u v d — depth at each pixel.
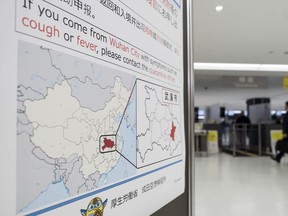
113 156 0.63
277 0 3.71
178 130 1.02
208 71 8.52
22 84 0.43
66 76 0.51
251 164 7.00
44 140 0.46
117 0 0.66
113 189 0.63
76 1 0.54
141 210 0.74
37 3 0.46
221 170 6.05
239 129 10.91
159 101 0.87
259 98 14.30
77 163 0.52
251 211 3.28
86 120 0.55
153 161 0.82
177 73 1.03
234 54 6.58
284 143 6.95
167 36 0.95
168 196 0.92
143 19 0.78
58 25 0.50
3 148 0.40
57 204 0.48
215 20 4.41
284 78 9.04
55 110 0.48
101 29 0.60
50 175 0.47
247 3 3.81
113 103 0.63
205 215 3.15
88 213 0.55
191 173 1.14
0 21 0.40
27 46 0.44
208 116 19.23
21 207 0.42
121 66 0.67
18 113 0.42
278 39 5.39
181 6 1.10
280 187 4.42
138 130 0.74
